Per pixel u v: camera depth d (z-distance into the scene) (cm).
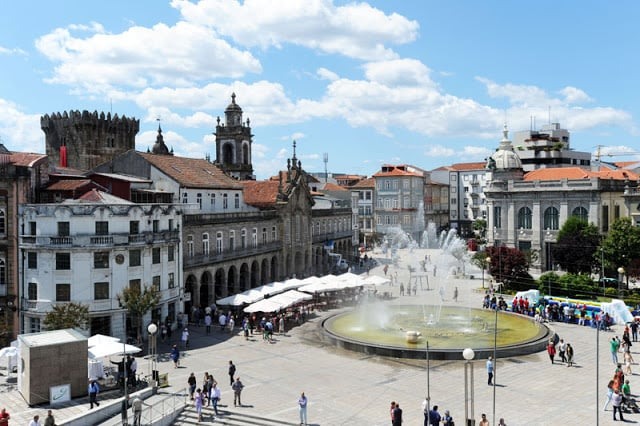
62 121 9850
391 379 4253
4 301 5472
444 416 3259
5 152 6225
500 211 10488
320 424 3409
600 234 8550
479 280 9444
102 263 5312
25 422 3381
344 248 12150
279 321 5966
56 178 6284
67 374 3791
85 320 4978
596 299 7188
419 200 16325
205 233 6950
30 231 5362
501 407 3656
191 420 3566
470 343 5016
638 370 4441
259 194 9419
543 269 9906
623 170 11431
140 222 5591
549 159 14700
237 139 11212
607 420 3425
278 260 8881
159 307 5812
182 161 8062
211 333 5853
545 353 4950
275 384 4169
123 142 10125
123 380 3978
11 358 4409
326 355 4950
